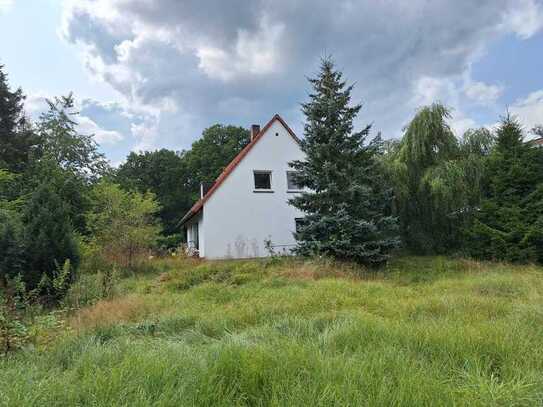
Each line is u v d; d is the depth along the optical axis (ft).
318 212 43.70
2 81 87.30
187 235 96.58
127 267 46.34
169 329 17.30
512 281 26.18
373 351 10.73
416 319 16.60
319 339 12.71
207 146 139.54
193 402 7.79
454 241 50.03
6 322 14.43
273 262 41.29
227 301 24.82
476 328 13.17
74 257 29.17
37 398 8.11
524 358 10.34
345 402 7.52
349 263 39.50
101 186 52.44
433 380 8.67
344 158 43.60
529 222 42.22
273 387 8.38
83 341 13.76
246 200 64.28
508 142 47.65
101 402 7.84
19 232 27.68
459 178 47.55
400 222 50.31
